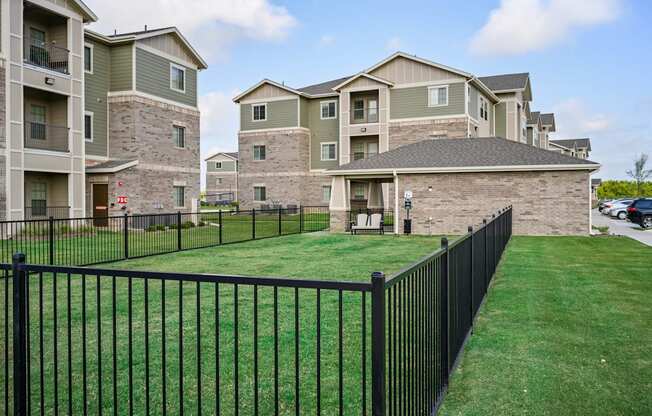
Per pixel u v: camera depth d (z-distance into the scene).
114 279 2.64
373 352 2.12
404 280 2.63
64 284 7.99
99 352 2.70
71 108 19.00
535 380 4.07
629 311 6.34
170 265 10.51
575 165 17.05
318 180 35.22
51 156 18.00
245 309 6.21
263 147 35.62
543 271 9.42
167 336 5.13
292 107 34.56
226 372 4.14
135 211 21.59
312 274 9.20
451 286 4.14
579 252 12.42
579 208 17.25
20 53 16.81
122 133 22.05
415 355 3.03
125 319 5.79
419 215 19.05
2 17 16.34
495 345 4.98
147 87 22.64
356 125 31.22
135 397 3.69
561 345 4.98
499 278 8.67
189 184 25.36
